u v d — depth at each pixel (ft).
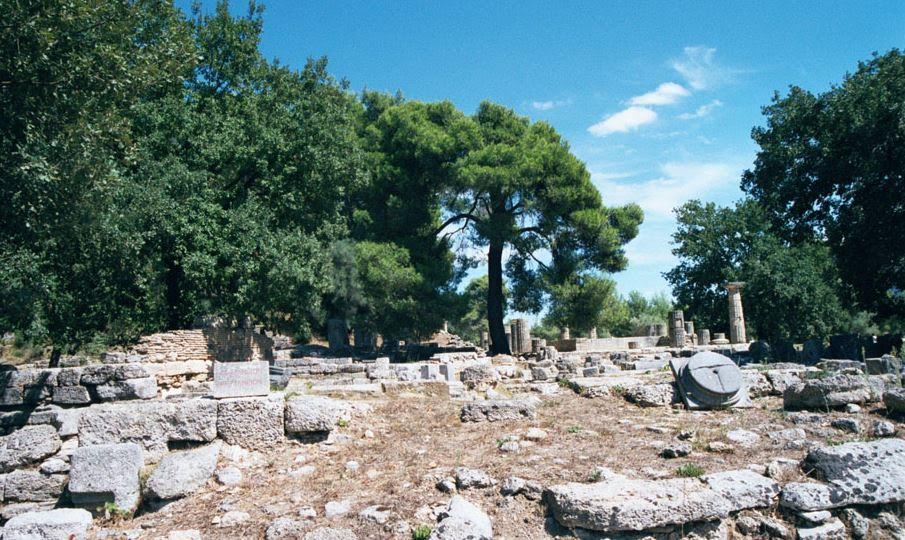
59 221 47.91
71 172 45.27
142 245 66.33
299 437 33.73
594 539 22.94
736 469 27.07
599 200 116.78
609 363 90.12
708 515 23.32
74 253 65.82
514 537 23.26
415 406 41.22
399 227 119.24
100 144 48.57
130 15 49.47
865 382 36.32
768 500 24.56
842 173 90.84
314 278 78.28
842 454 25.91
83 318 72.69
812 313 150.61
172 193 70.03
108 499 27.81
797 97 96.12
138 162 69.56
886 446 26.40
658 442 31.37
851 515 24.43
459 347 122.83
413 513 24.54
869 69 92.73
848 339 83.51
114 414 32.04
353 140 93.45
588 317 119.24
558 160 112.16
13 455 31.09
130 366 46.21
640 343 143.43
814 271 153.28
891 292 107.24
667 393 40.37
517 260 128.47
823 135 93.09
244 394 37.60
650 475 26.48
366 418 37.60
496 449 31.12
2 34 39.42
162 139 74.54
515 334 153.69
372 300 110.93
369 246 110.01
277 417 33.37
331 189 85.40
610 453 29.73
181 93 80.38
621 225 119.96
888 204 87.92
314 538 23.20
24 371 46.11
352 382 57.62
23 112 41.52
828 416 34.50
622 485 24.43
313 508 26.07
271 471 31.01
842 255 97.25
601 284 116.67
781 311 151.43
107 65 46.26
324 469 30.96
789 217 101.50
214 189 76.33
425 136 112.47
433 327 112.98
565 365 73.92
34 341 71.36
